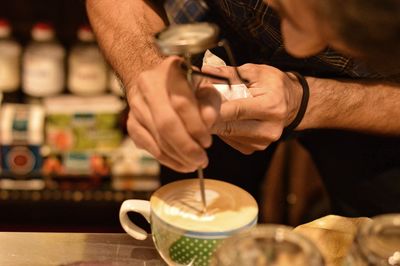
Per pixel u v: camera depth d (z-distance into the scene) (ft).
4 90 5.01
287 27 2.04
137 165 5.08
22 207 5.52
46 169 5.06
